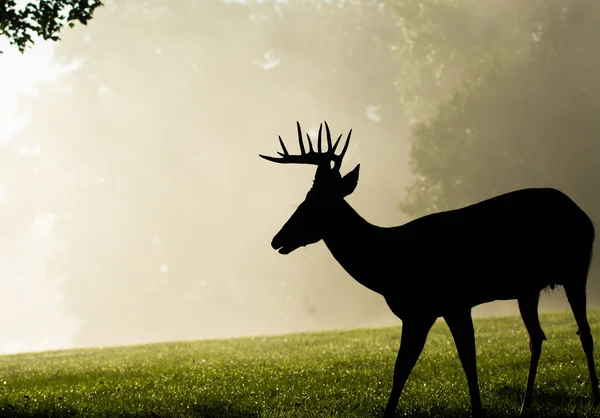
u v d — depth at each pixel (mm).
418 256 10539
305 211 10633
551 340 22547
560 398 11930
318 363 19219
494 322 34094
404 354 10312
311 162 10930
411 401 12227
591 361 11281
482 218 10898
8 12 17422
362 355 21094
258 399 13141
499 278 10766
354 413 11352
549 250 11086
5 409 13117
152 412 11969
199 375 17328
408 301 10516
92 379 18203
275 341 32219
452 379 14617
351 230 10609
